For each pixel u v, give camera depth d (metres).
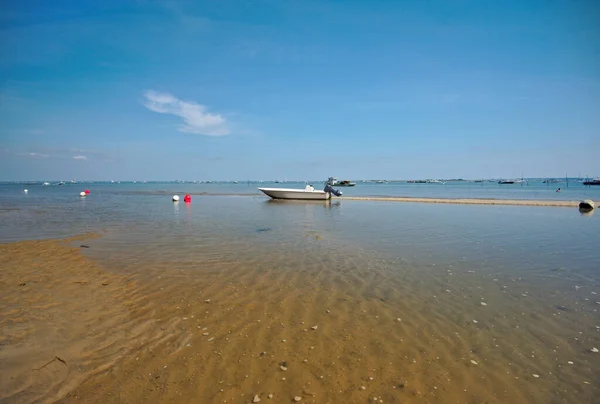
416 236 14.24
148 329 5.41
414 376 4.26
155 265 9.23
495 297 6.99
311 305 6.48
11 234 14.28
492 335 5.33
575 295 7.12
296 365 4.46
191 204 34.25
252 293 7.10
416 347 4.96
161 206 31.03
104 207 29.39
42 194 57.84
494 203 33.50
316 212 25.45
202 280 7.94
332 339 5.17
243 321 5.76
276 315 6.02
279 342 5.05
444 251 11.29
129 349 4.79
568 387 4.05
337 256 10.45
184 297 6.83
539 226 17.59
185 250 11.14
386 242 12.82
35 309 6.03
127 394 3.82
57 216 21.59
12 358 4.38
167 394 3.84
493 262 9.86
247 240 13.04
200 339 5.12
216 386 4.00
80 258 9.94
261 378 4.17
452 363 4.55
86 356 4.57
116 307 6.27
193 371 4.29
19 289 7.10
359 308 6.37
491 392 3.96
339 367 4.43
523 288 7.56
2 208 27.75
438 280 8.12
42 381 3.97
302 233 14.83
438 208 29.16
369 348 4.91
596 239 13.66
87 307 6.21
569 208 28.80
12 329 5.19
